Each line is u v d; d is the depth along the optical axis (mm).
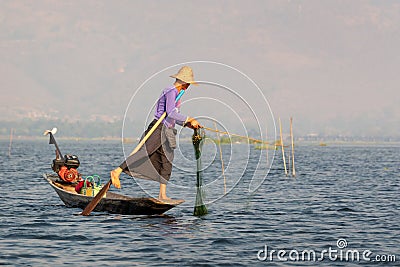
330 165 128000
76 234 34375
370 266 28422
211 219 39906
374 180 80812
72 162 47625
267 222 39375
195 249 31188
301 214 43406
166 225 37250
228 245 32188
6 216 40531
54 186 46156
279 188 65875
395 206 48938
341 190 64250
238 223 38719
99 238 33438
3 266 27719
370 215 43312
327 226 38281
